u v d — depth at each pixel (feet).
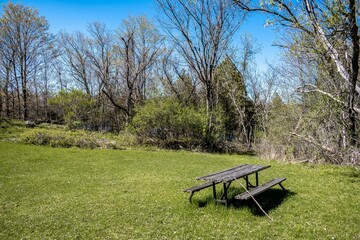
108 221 22.02
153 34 110.93
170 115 84.33
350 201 26.50
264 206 25.14
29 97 161.48
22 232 20.01
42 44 137.39
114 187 33.37
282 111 66.13
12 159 50.11
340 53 39.01
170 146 84.84
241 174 25.99
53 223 21.63
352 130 43.39
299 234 19.16
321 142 50.80
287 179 36.88
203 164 53.26
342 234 19.10
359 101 44.88
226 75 115.44
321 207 24.73
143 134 87.92
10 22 127.34
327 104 49.83
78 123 109.09
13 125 101.91
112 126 131.13
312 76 58.49
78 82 161.07
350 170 42.60
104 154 62.49
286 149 58.90
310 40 38.42
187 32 89.86
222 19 89.15
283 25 38.52
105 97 135.74
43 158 52.90
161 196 29.12
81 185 34.22
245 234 19.30
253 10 39.88
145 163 52.80
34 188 32.27
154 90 90.74
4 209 24.97
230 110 119.55
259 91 114.83
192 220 22.07
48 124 121.70
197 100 116.67
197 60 92.68
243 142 109.91
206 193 29.68
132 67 116.98
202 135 87.86
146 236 19.22
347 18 32.94
